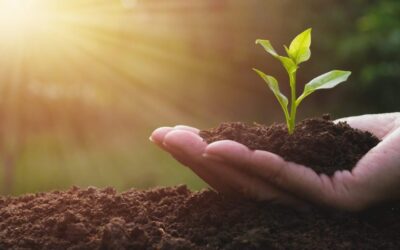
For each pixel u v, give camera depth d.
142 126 2.09
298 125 0.53
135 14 2.19
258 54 2.27
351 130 0.52
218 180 0.48
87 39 2.02
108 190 0.54
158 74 2.23
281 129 0.51
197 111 2.27
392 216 0.49
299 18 2.24
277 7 2.23
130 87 2.18
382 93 2.09
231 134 0.50
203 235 0.45
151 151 1.79
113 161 1.67
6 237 0.46
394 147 0.48
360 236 0.45
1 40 1.73
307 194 0.47
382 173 0.47
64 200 0.51
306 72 2.27
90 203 0.51
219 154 0.45
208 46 2.27
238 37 2.25
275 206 0.48
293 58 0.51
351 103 2.21
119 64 2.15
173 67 2.25
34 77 1.84
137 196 0.53
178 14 2.25
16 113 1.73
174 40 2.25
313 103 2.31
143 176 1.53
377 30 1.91
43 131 1.85
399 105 2.06
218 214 0.47
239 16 2.24
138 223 0.47
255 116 2.26
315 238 0.44
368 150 0.51
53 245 0.44
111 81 2.12
